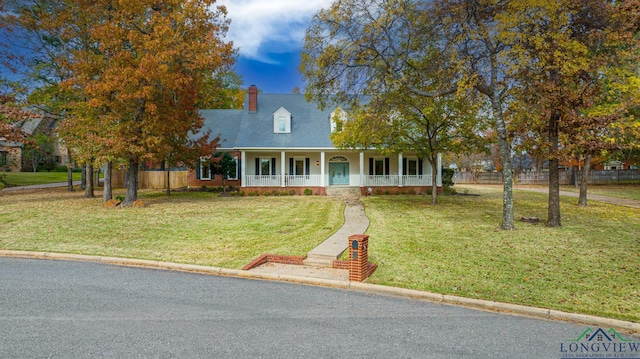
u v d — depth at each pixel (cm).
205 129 2941
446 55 1206
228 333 464
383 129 1636
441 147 1894
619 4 1138
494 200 2061
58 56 1945
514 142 1299
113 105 1591
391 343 441
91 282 683
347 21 1240
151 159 1673
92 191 2216
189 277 729
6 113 1558
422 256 848
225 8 1742
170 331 468
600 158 2216
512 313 554
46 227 1184
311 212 1566
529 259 812
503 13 1045
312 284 692
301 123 2734
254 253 885
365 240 710
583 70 1060
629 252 859
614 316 528
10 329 468
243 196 2373
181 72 1642
